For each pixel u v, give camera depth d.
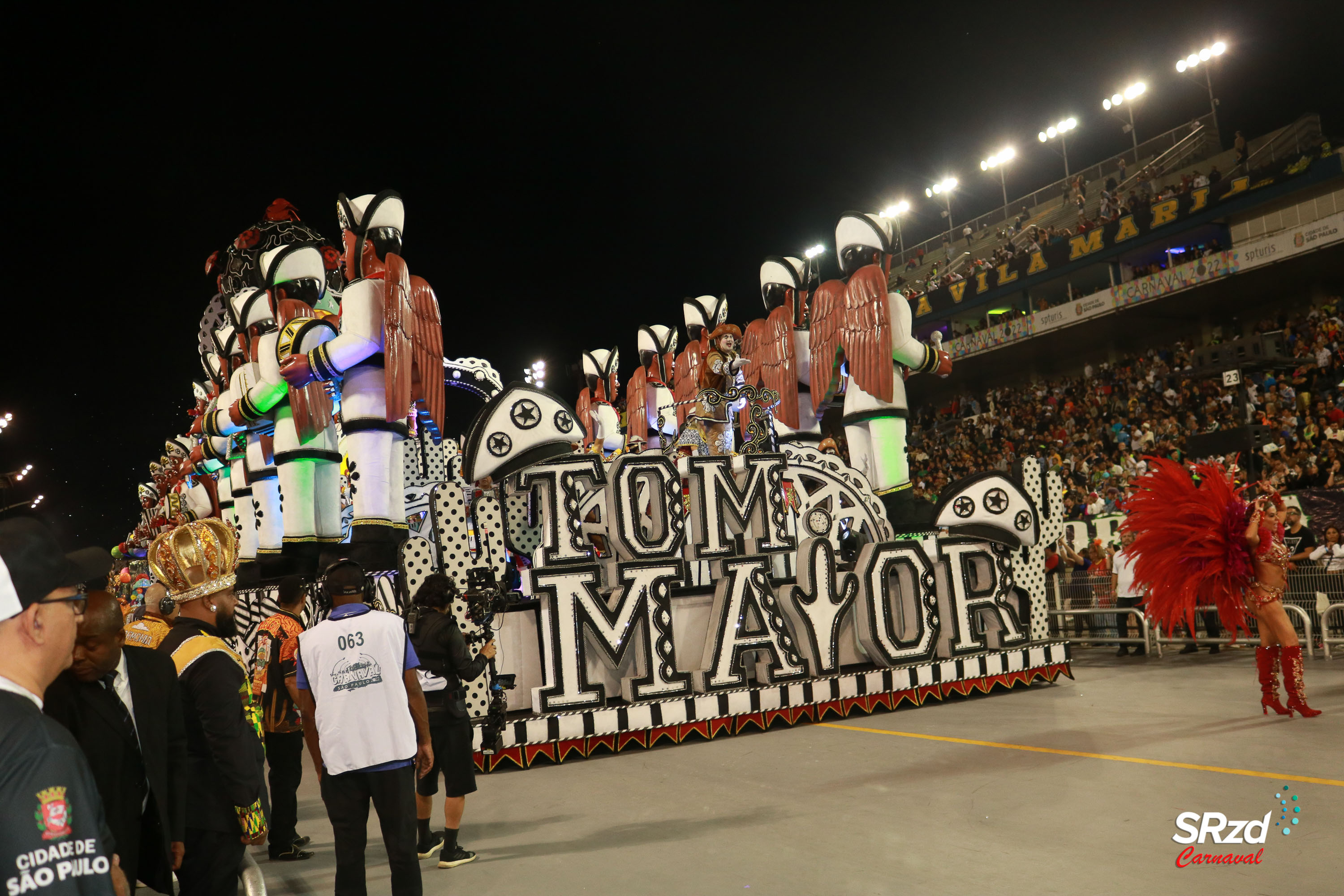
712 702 8.62
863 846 5.02
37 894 1.79
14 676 2.04
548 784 7.22
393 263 9.59
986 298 32.25
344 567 4.26
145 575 16.30
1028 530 10.62
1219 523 7.78
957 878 4.44
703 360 11.10
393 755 4.07
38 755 1.85
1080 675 10.91
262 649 6.22
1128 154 35.16
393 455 9.76
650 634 8.59
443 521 8.27
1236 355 20.88
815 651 9.21
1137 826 5.00
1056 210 35.91
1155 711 8.20
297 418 10.80
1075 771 6.24
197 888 3.65
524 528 8.64
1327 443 17.19
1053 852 4.70
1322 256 23.30
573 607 8.33
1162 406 23.77
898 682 9.42
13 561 2.02
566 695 8.16
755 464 9.55
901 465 11.04
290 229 14.12
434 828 6.15
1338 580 11.25
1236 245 25.17
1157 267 27.56
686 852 5.18
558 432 8.67
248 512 13.63
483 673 8.03
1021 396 30.94
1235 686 9.20
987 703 9.41
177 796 3.38
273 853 5.82
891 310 11.09
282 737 5.84
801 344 12.27
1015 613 10.40
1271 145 27.53
